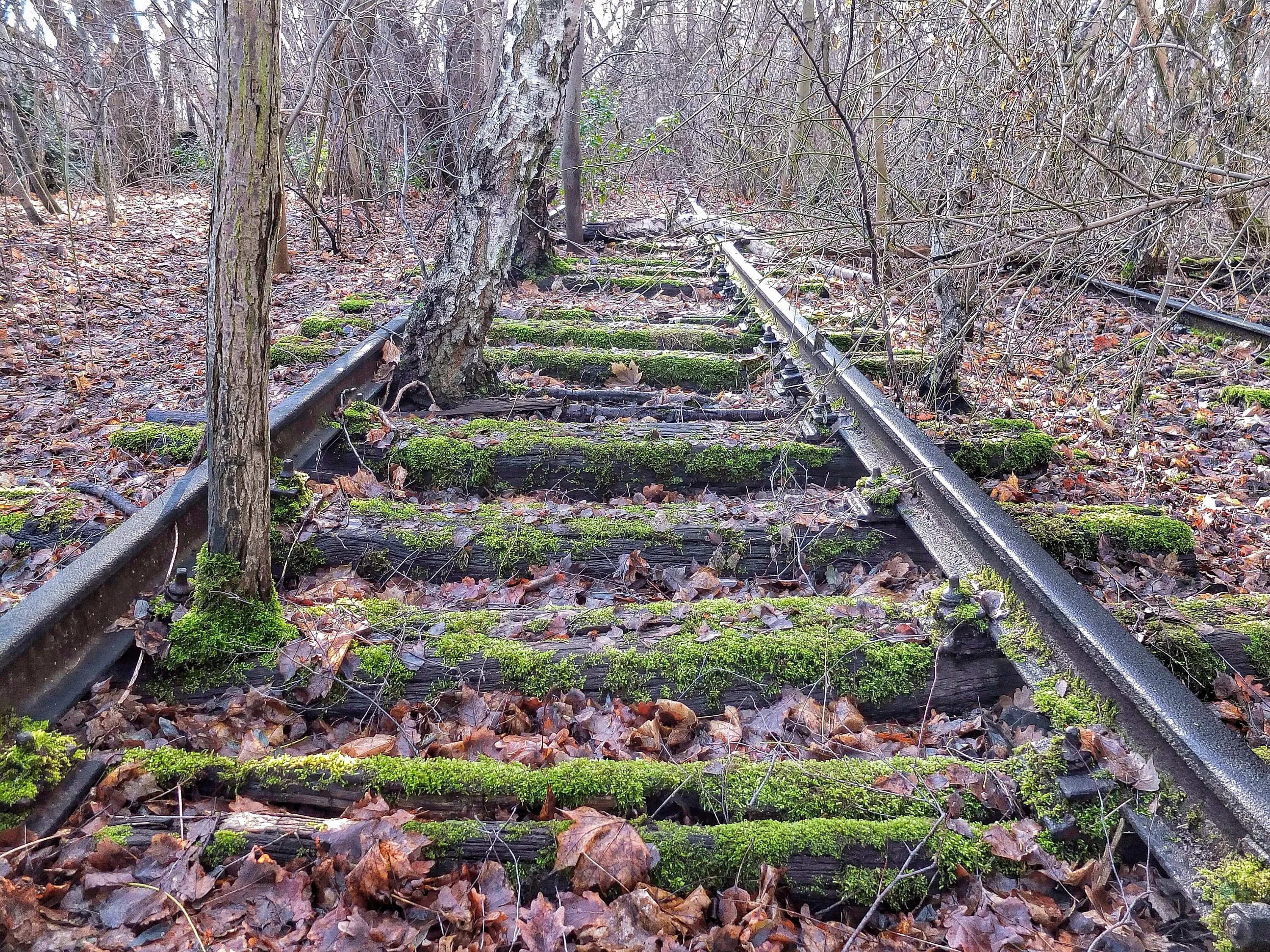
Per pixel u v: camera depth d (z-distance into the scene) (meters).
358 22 9.87
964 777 2.12
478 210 4.57
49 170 11.04
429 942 1.75
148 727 2.29
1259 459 4.74
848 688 2.53
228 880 1.83
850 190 5.30
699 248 9.01
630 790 2.07
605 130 12.30
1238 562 3.65
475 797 2.05
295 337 5.50
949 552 3.02
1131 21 5.03
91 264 8.63
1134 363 5.85
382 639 2.60
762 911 1.82
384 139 11.58
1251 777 1.72
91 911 1.75
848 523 3.37
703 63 9.37
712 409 4.81
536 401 4.77
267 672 2.46
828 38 5.68
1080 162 3.87
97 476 3.80
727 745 2.39
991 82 4.26
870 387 4.32
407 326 4.73
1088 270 4.38
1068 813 1.97
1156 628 2.82
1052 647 2.35
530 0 4.41
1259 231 4.57
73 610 2.29
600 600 3.06
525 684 2.51
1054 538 3.43
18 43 9.48
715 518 3.46
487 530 3.30
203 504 2.98
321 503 3.40
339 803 2.05
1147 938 1.73
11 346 6.16
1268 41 5.36
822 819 2.01
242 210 2.29
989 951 1.77
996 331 5.75
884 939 1.82
